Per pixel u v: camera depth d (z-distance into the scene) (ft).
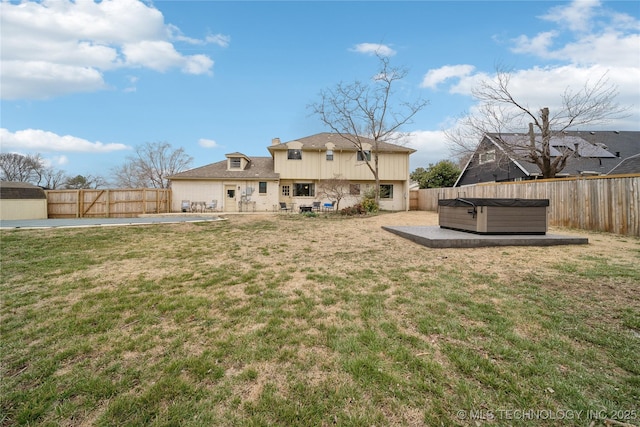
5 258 18.26
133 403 5.74
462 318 9.17
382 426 5.16
